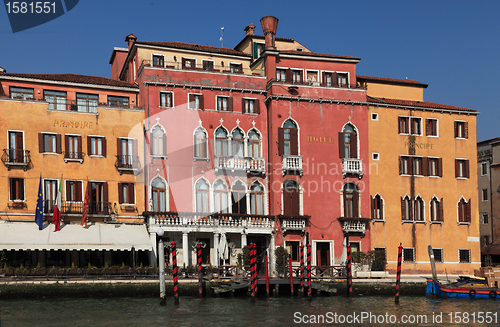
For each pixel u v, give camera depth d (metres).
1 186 34.00
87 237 33.34
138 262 35.84
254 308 28.36
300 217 38.81
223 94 39.41
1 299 29.05
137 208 36.41
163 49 40.41
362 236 40.31
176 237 37.19
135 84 39.28
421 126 43.00
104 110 36.53
